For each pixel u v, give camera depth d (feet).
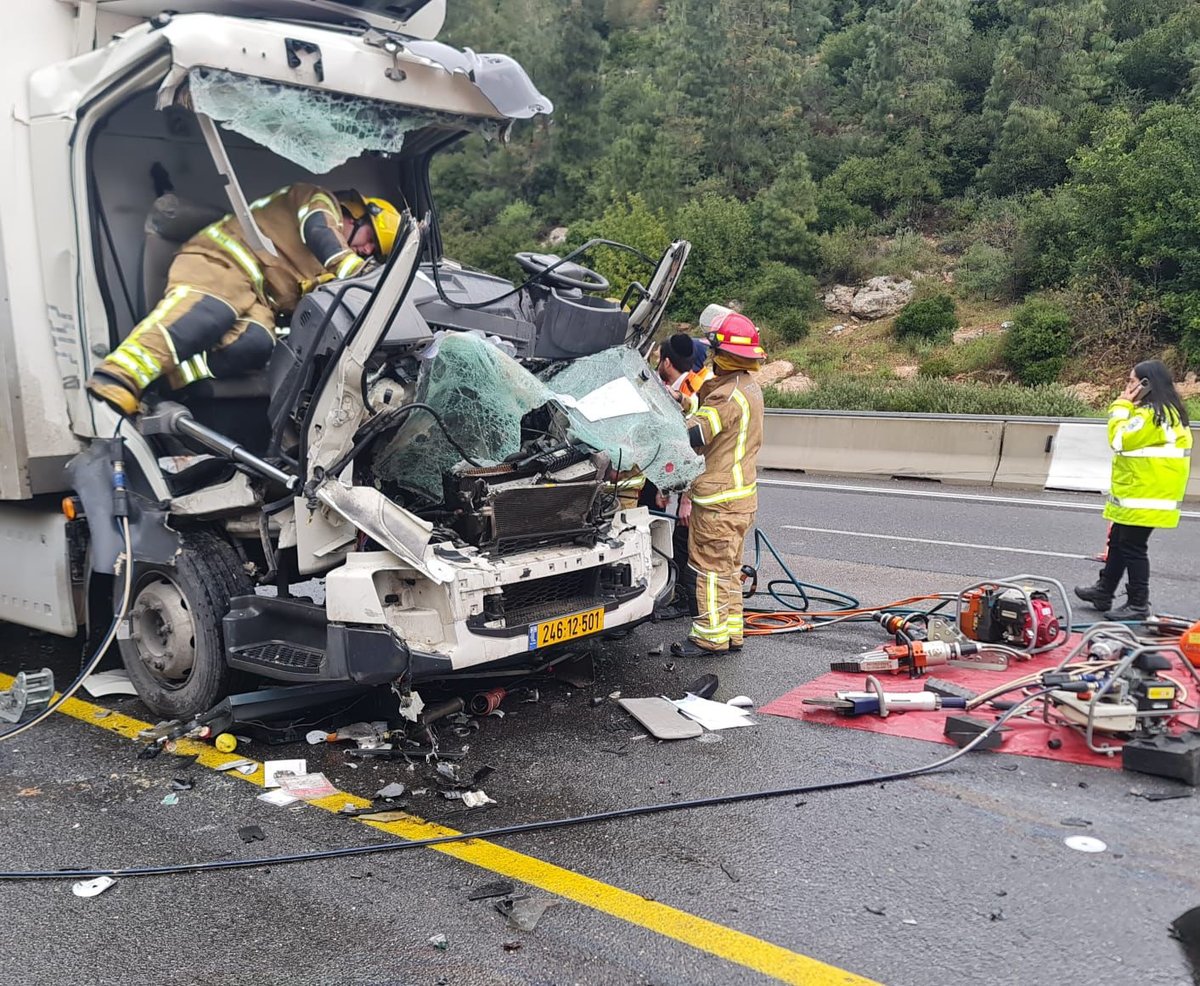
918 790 13.21
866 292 78.59
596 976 9.41
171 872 11.44
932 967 9.44
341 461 13.85
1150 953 9.59
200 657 15.51
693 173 94.38
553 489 15.25
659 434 16.34
